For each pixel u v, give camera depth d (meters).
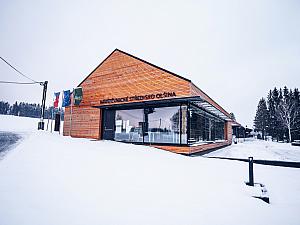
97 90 19.11
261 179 7.41
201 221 3.79
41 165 6.82
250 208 4.57
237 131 48.47
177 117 13.80
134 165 7.92
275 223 3.93
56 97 23.86
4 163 6.79
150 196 4.86
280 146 29.06
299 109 45.78
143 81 15.58
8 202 3.97
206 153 17.02
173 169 7.78
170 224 3.59
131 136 16.08
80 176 5.96
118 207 4.14
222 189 5.71
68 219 3.52
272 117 57.59
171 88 13.86
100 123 18.56
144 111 15.57
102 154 9.74
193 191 5.41
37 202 4.08
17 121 51.88
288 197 5.62
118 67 17.64
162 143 14.10
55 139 15.73
